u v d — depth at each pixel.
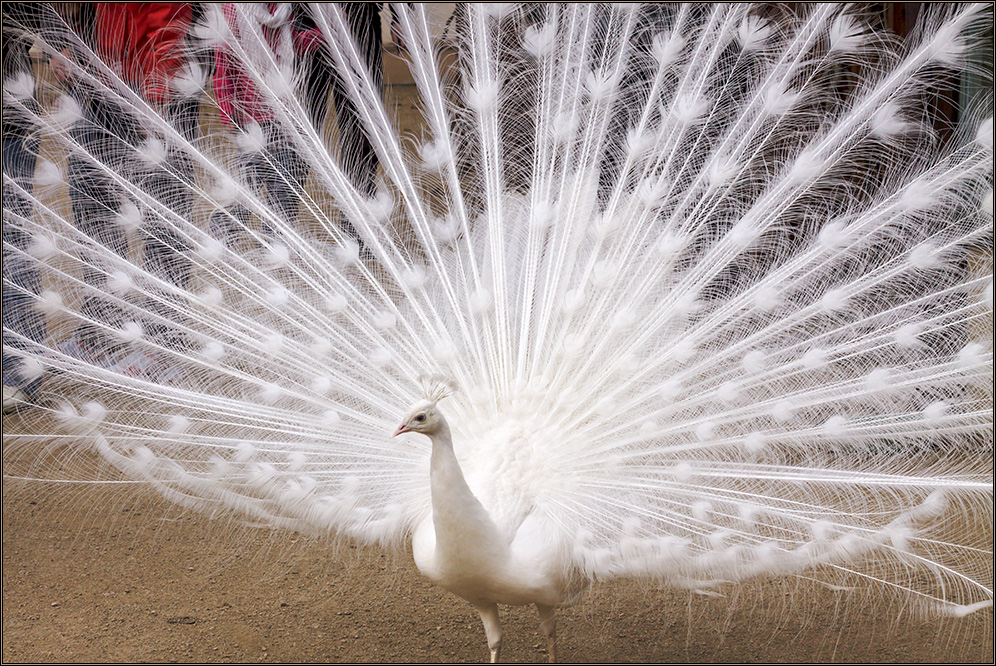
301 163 4.50
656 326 4.20
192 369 4.21
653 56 4.55
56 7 4.59
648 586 4.07
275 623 4.61
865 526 3.78
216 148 4.43
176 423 4.03
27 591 4.84
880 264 4.36
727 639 4.44
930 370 4.05
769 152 4.65
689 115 4.45
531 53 4.62
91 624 4.55
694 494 3.84
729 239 4.25
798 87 4.84
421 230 4.47
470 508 3.42
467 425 4.03
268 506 4.03
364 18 4.89
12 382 4.29
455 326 4.29
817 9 4.48
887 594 4.71
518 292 4.31
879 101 4.34
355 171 4.60
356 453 4.02
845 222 4.27
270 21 4.47
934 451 4.30
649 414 4.02
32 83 4.28
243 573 5.10
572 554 3.62
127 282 4.20
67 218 4.58
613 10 4.66
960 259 4.29
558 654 4.35
